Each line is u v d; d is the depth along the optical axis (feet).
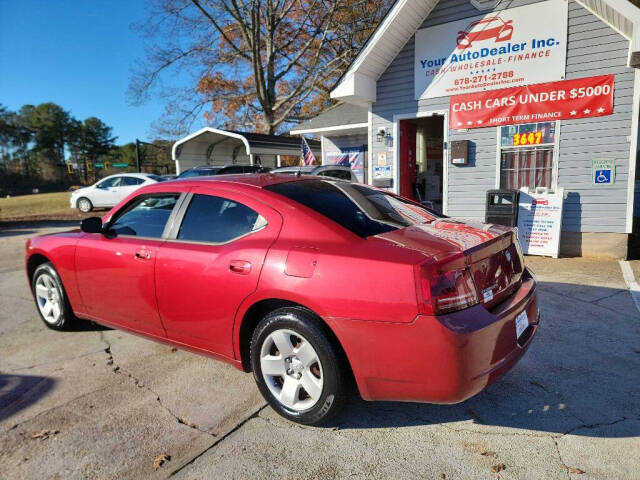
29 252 15.12
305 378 9.07
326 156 49.26
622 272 21.38
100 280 12.76
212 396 10.61
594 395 10.22
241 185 10.94
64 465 8.23
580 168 25.66
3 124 332.19
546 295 17.74
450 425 9.27
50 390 11.01
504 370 8.43
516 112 27.12
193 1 76.95
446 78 29.27
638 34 21.20
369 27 78.84
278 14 85.46
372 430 9.16
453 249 8.36
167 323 11.34
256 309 9.86
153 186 12.57
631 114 24.08
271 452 8.49
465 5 27.94
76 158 348.38
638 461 7.95
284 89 101.60
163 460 8.30
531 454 8.25
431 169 44.19
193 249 10.72
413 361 7.87
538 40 25.93
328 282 8.46
